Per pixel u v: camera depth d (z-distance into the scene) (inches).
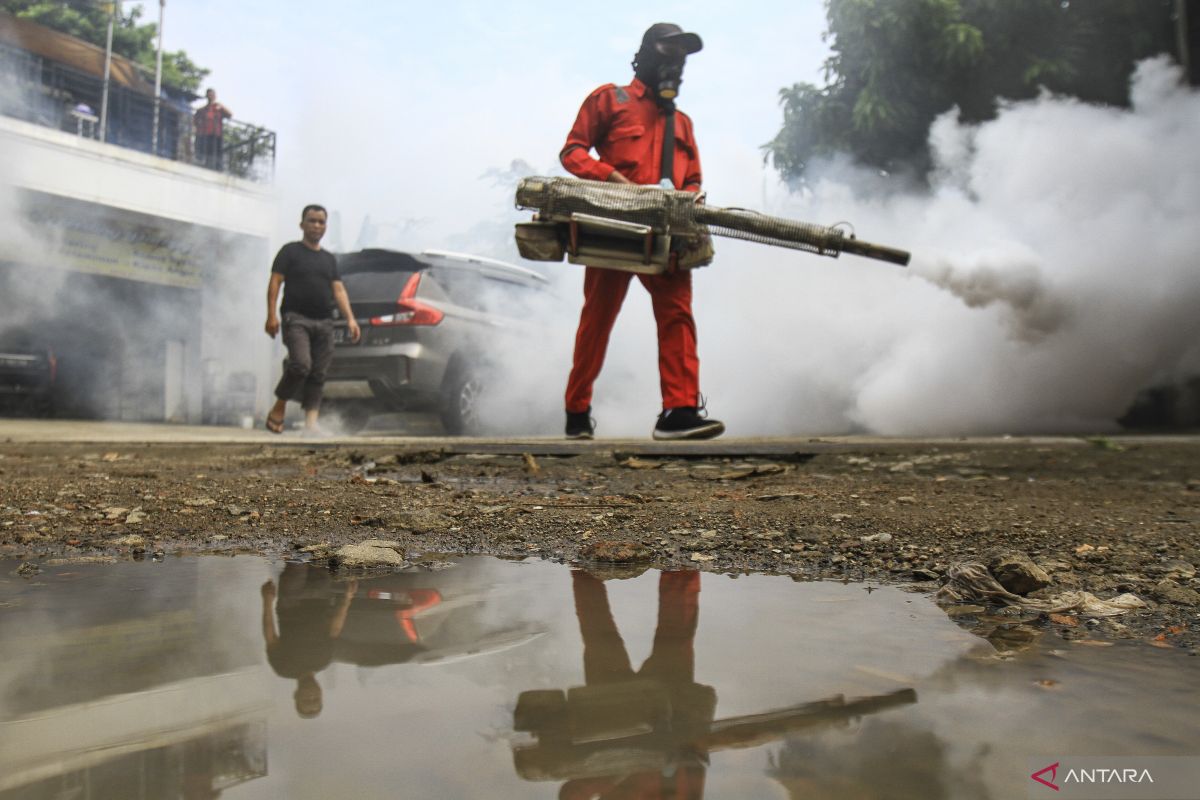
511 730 26.0
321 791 21.3
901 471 135.1
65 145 498.0
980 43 351.6
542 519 78.4
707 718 27.4
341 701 28.7
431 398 273.3
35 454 172.6
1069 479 124.5
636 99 148.6
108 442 197.9
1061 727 26.9
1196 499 97.0
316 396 253.4
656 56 146.3
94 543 66.2
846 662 34.8
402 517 77.4
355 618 42.0
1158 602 47.7
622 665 33.8
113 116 552.7
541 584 52.2
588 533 71.5
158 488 100.5
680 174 150.9
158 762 23.1
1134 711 28.7
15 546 65.1
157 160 532.4
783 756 24.1
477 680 31.5
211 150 581.3
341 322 272.8
